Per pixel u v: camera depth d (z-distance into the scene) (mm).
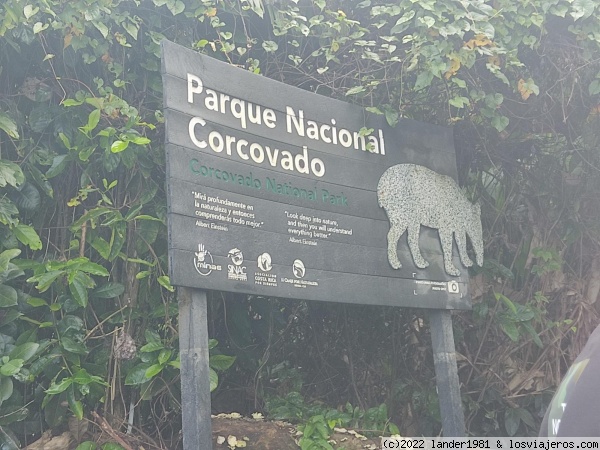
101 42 3811
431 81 4184
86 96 3814
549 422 1784
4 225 3537
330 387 4750
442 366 3959
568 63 4434
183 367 3014
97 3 3648
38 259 3785
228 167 3299
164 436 3996
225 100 3371
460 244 4203
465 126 4664
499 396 4777
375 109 3988
